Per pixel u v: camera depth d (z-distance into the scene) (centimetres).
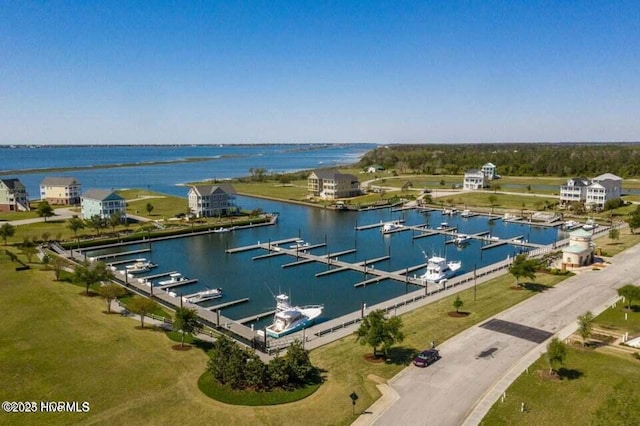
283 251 11062
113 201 13775
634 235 11488
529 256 9906
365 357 5100
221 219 14725
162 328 5912
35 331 5653
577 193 16525
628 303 6594
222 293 8162
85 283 7581
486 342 5428
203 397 4209
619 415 3547
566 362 4844
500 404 4062
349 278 9056
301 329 6362
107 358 4972
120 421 3838
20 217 14450
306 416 3916
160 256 10738
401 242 12350
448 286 7806
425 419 3862
